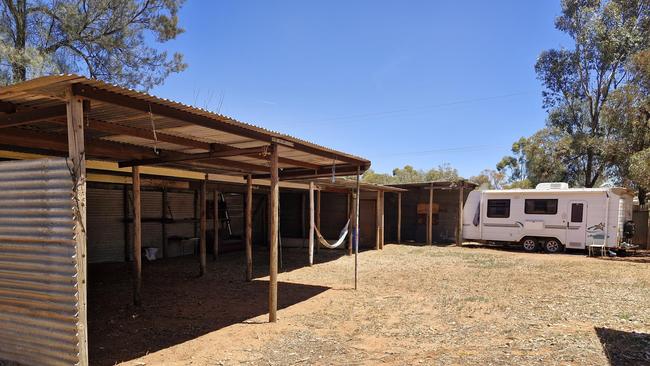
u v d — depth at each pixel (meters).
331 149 6.68
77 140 3.33
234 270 10.70
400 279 9.41
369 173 34.53
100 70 12.32
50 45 11.47
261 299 7.35
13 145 5.45
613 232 13.77
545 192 15.09
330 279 9.45
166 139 5.35
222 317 6.14
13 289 3.64
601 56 19.88
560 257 13.66
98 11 11.66
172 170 8.95
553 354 4.25
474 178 39.06
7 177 3.63
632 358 4.09
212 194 14.78
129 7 12.09
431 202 17.73
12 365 3.65
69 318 3.38
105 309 6.61
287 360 4.37
